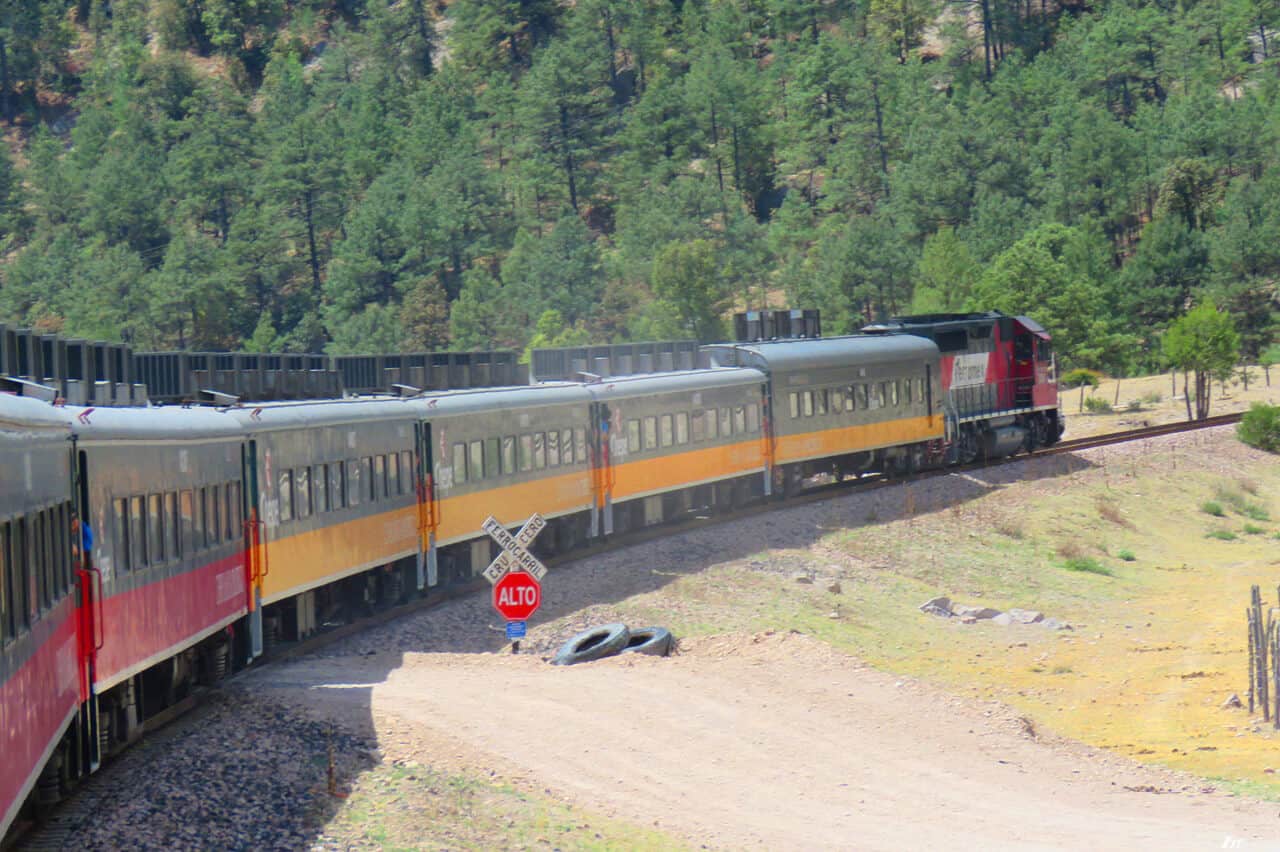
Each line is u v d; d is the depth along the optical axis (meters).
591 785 72.94
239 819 59.75
